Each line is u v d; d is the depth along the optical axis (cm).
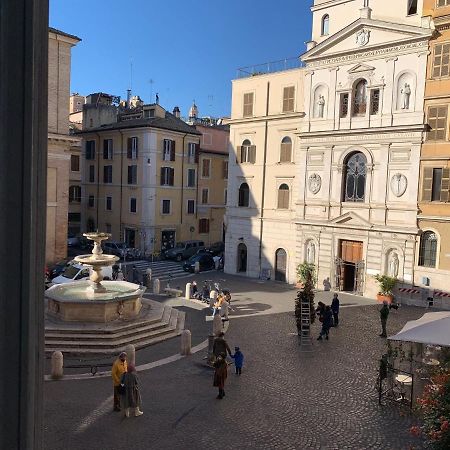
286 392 1576
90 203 5581
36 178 222
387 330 2431
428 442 1063
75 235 5681
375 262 3303
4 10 207
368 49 3262
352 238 3425
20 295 217
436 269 3034
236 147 4184
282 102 3853
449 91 2952
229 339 2203
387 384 1639
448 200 2978
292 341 2194
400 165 3173
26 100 212
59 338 1914
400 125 3133
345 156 3450
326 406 1467
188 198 5378
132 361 1688
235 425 1324
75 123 6350
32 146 215
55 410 1374
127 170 5097
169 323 2280
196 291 3092
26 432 220
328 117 3528
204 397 1513
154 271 4153
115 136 5209
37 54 218
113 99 6178
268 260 4009
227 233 4278
